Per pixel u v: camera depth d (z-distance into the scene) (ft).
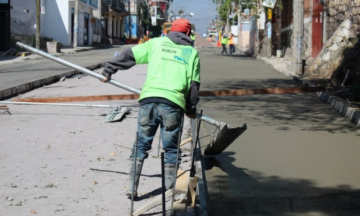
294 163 18.99
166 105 13.84
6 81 46.83
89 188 16.24
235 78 55.42
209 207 14.33
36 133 24.54
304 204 14.52
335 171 17.90
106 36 201.87
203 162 18.99
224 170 18.01
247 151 20.89
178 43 14.40
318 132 24.91
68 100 28.45
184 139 23.30
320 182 16.58
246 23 167.53
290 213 13.87
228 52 139.64
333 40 52.70
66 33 137.18
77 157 20.08
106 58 89.66
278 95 39.83
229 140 16.94
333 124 27.07
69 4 137.39
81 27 152.25
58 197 15.33
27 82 43.80
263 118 29.12
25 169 18.24
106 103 34.58
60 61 15.94
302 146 21.83
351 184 16.37
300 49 57.31
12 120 28.02
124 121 28.07
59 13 136.05
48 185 16.43
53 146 21.89
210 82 50.80
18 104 31.04
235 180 16.80
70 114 30.17
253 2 98.22
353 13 52.13
